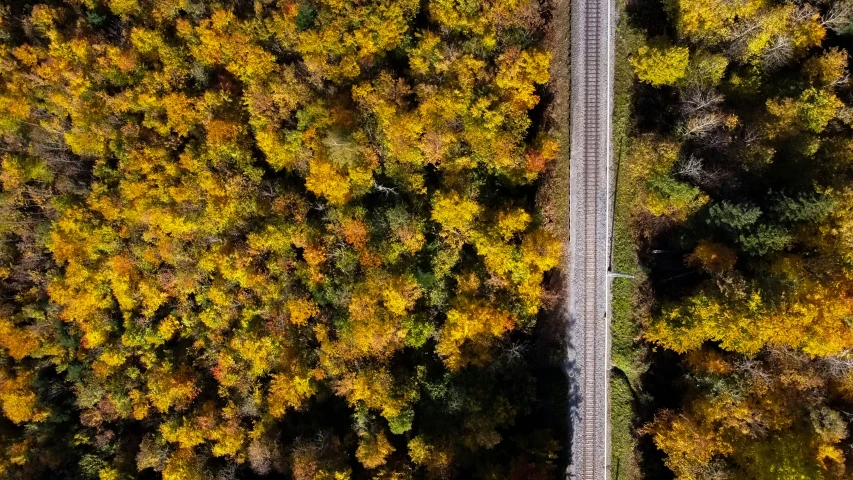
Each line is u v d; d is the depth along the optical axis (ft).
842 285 121.19
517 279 142.41
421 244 151.02
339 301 158.61
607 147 152.87
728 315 123.95
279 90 155.94
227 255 163.32
